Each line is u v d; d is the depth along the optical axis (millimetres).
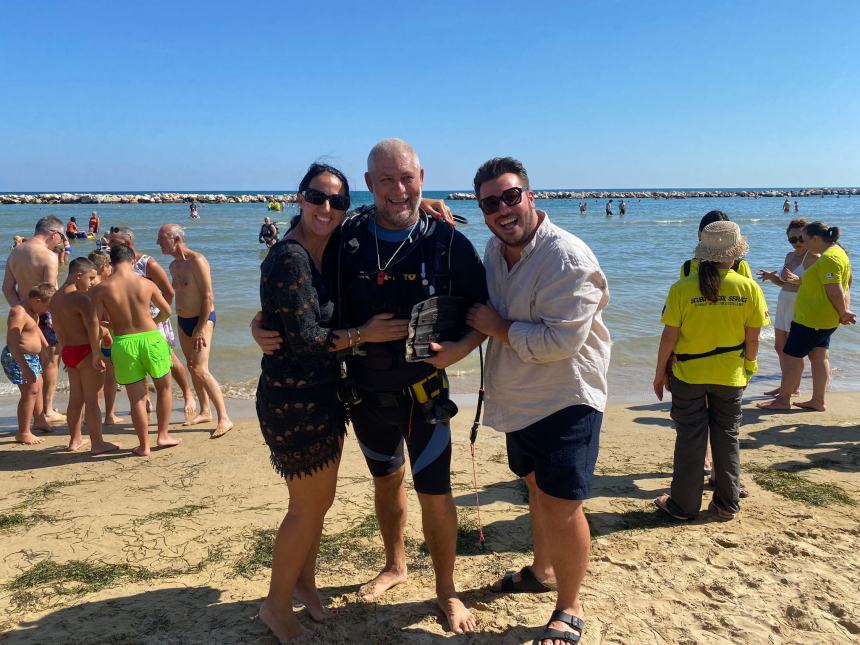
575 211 67062
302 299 2338
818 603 2857
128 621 2799
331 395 2559
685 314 3666
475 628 2738
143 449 5109
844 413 6094
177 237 5574
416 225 2566
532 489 2900
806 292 5910
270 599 2686
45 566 3305
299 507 2639
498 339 2619
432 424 2660
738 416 3742
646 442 5355
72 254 24344
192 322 5652
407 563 3342
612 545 3482
